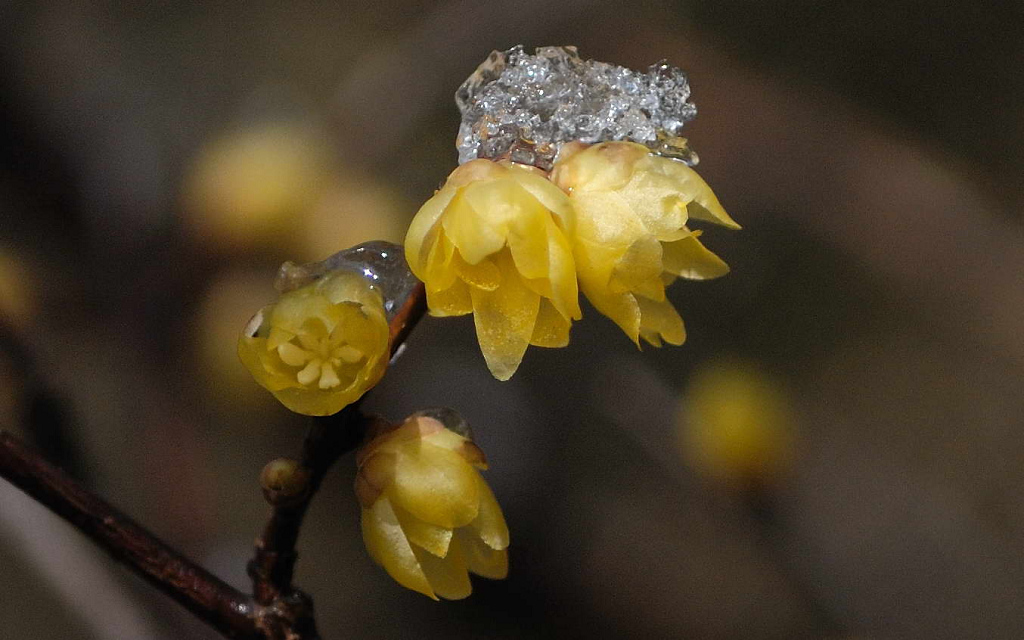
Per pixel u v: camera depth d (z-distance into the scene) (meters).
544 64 0.41
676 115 0.41
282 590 0.41
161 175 0.62
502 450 0.77
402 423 0.41
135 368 0.58
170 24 0.86
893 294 0.90
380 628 0.74
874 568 0.77
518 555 0.75
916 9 0.95
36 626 0.51
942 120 0.93
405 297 0.40
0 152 0.58
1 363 0.48
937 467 0.87
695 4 0.92
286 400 0.39
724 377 0.61
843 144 0.90
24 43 0.63
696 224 0.90
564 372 0.79
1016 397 0.87
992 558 0.78
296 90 0.89
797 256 0.90
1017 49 0.94
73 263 0.57
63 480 0.41
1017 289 0.87
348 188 0.61
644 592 0.74
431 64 0.69
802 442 0.85
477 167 0.40
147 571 0.41
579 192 0.40
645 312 0.41
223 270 0.58
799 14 0.93
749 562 0.74
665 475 0.78
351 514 0.79
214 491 0.63
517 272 0.40
